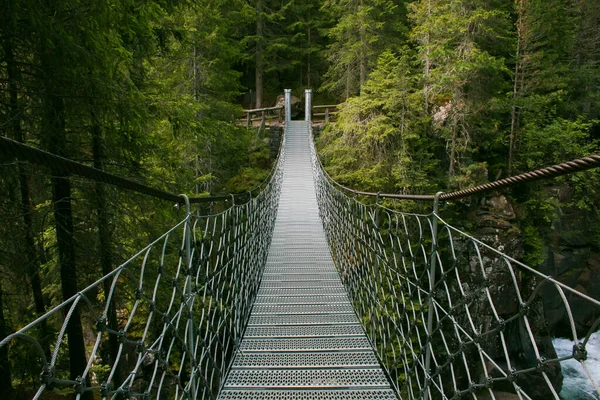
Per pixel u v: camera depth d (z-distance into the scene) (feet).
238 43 39.24
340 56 49.03
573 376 27.48
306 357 9.07
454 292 25.96
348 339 10.03
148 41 13.32
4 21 8.77
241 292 10.71
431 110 32.99
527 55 33.40
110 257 13.09
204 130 16.47
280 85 66.13
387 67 33.55
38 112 10.82
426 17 33.32
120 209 13.08
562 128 35.96
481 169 31.81
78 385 2.87
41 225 11.80
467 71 30.45
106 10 9.13
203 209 29.68
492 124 34.63
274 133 44.78
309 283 14.46
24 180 11.66
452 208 30.01
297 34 58.13
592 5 42.86
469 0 31.65
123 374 17.25
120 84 11.53
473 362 24.45
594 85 41.75
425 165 31.81
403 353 7.79
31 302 15.10
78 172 3.57
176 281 5.53
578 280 36.06
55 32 8.81
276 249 19.20
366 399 7.43
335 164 34.32
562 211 37.19
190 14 28.53
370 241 11.16
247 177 37.22
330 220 20.40
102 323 3.33
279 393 7.60
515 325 27.35
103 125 11.78
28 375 12.57
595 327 2.60
